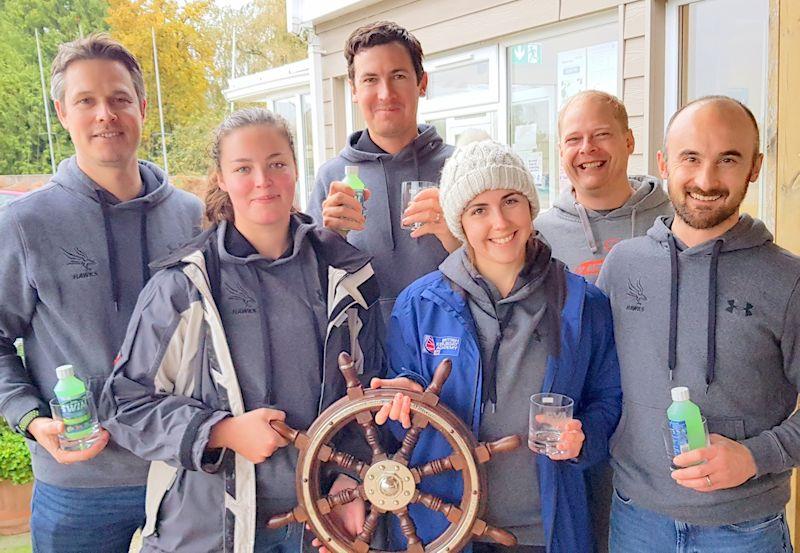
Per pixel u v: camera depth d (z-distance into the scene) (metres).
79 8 16.70
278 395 1.60
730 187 1.51
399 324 1.68
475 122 4.58
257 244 1.65
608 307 1.72
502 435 1.59
